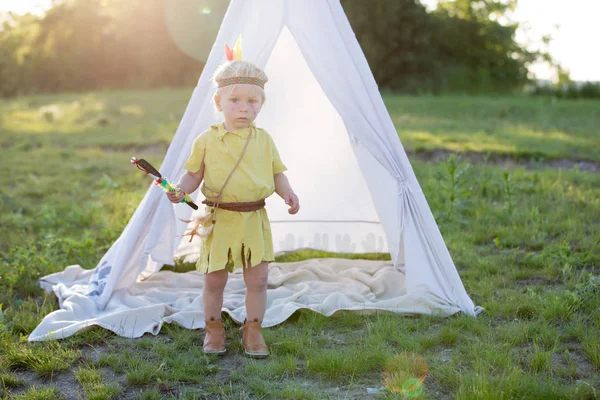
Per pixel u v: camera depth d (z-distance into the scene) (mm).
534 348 3594
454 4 31828
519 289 4582
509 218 6457
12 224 6586
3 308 4418
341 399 3096
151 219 4230
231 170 3473
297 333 3818
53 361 3441
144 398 3113
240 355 3627
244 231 3479
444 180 7965
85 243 5590
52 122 16344
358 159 4582
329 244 5480
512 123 15469
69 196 8109
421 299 4145
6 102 23578
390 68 28500
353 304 4250
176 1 30312
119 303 4277
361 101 4152
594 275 4820
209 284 3605
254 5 4234
